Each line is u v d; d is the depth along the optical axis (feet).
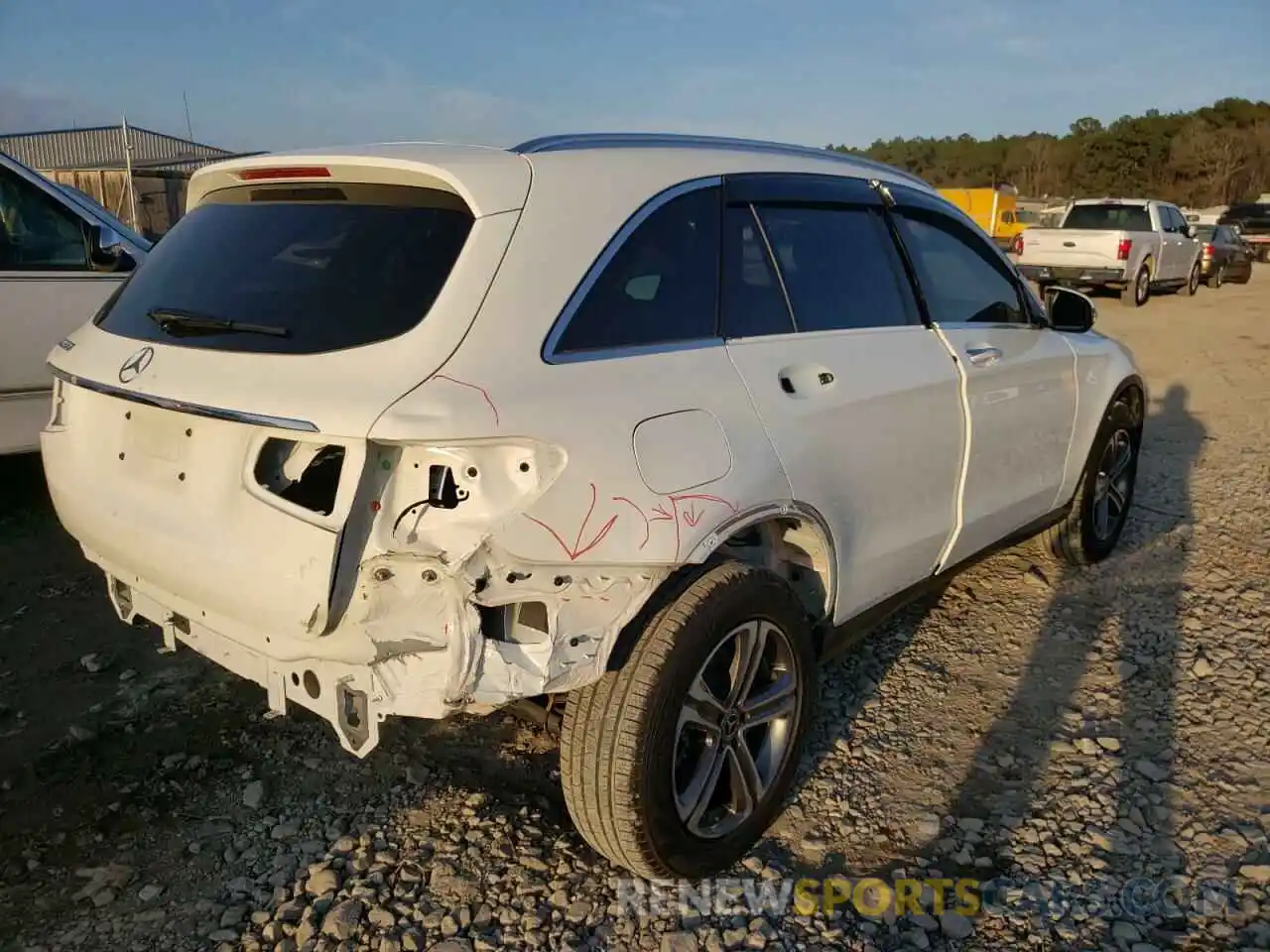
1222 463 23.52
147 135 105.70
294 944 8.15
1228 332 49.21
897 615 14.56
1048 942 8.36
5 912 8.39
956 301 12.51
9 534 16.98
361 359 7.31
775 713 9.27
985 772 10.77
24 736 10.95
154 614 9.05
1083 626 14.30
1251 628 14.24
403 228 8.02
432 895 8.71
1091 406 15.10
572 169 8.47
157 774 10.35
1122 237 59.21
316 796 10.06
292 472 7.41
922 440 11.02
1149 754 11.10
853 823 9.86
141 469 8.54
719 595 8.30
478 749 10.98
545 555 7.20
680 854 8.49
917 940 8.36
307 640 7.29
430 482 7.03
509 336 7.52
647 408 8.02
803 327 10.05
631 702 7.86
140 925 8.30
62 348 9.93
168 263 9.48
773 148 10.80
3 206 16.71
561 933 8.32
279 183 9.05
